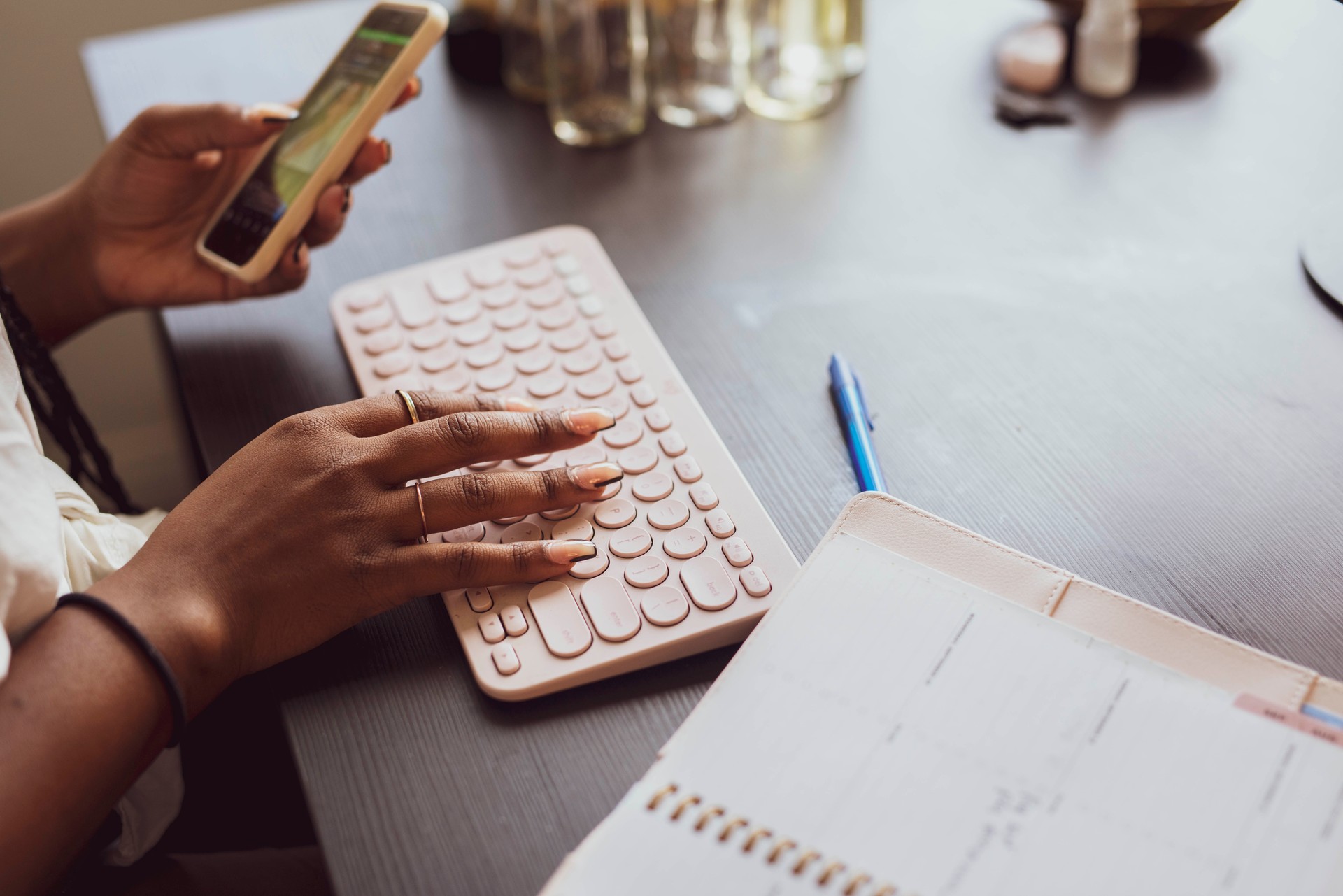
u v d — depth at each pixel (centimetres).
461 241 76
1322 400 58
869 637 44
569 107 84
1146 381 60
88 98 140
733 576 49
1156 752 39
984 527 52
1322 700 41
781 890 36
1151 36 87
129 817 56
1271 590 48
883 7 98
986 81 88
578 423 54
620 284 68
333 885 40
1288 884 35
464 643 47
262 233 67
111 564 54
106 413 157
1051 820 37
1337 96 81
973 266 70
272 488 50
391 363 64
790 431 59
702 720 42
